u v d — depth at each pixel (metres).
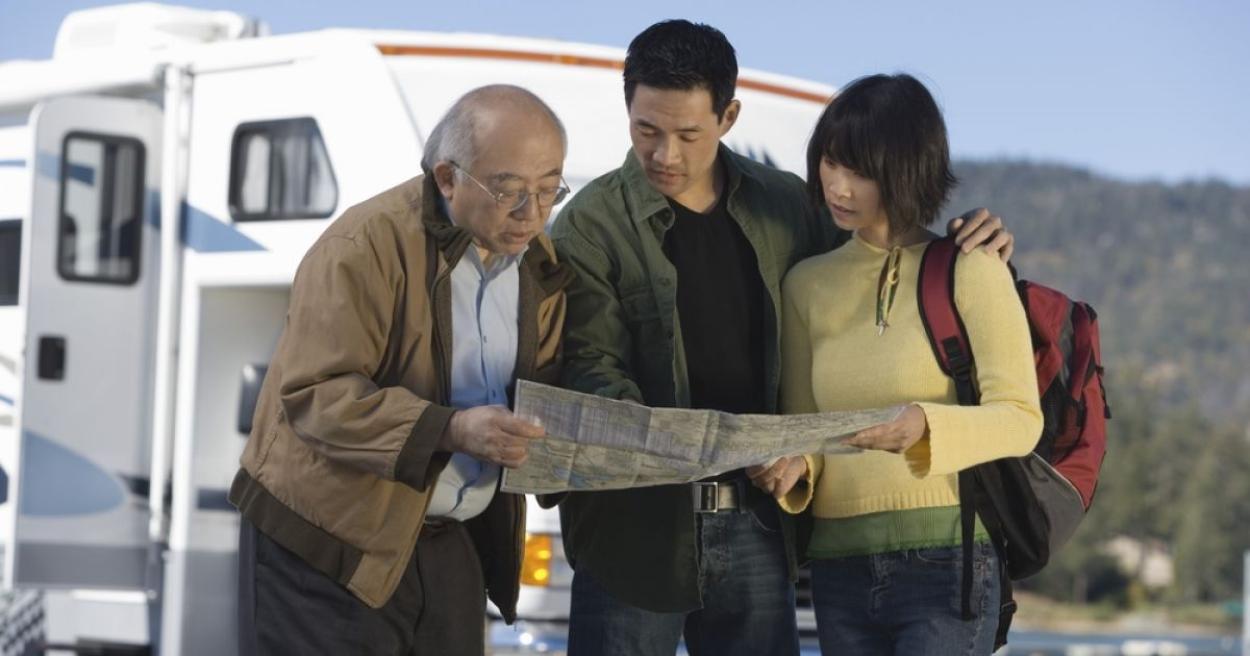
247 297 8.03
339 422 3.71
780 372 4.26
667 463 3.66
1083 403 4.02
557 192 3.84
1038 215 141.62
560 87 7.67
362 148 7.53
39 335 7.92
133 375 8.12
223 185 7.94
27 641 8.60
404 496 3.84
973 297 3.88
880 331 4.00
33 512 7.89
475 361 3.99
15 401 8.77
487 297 4.03
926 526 3.91
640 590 4.25
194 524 7.87
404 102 7.49
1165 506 64.56
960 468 3.75
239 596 4.03
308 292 3.81
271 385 3.97
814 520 4.17
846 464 4.02
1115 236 138.25
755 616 4.33
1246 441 68.38
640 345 4.28
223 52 8.02
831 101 4.04
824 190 4.04
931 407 3.73
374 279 3.79
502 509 4.18
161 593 8.01
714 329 4.27
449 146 3.81
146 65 8.20
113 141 8.11
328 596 3.87
